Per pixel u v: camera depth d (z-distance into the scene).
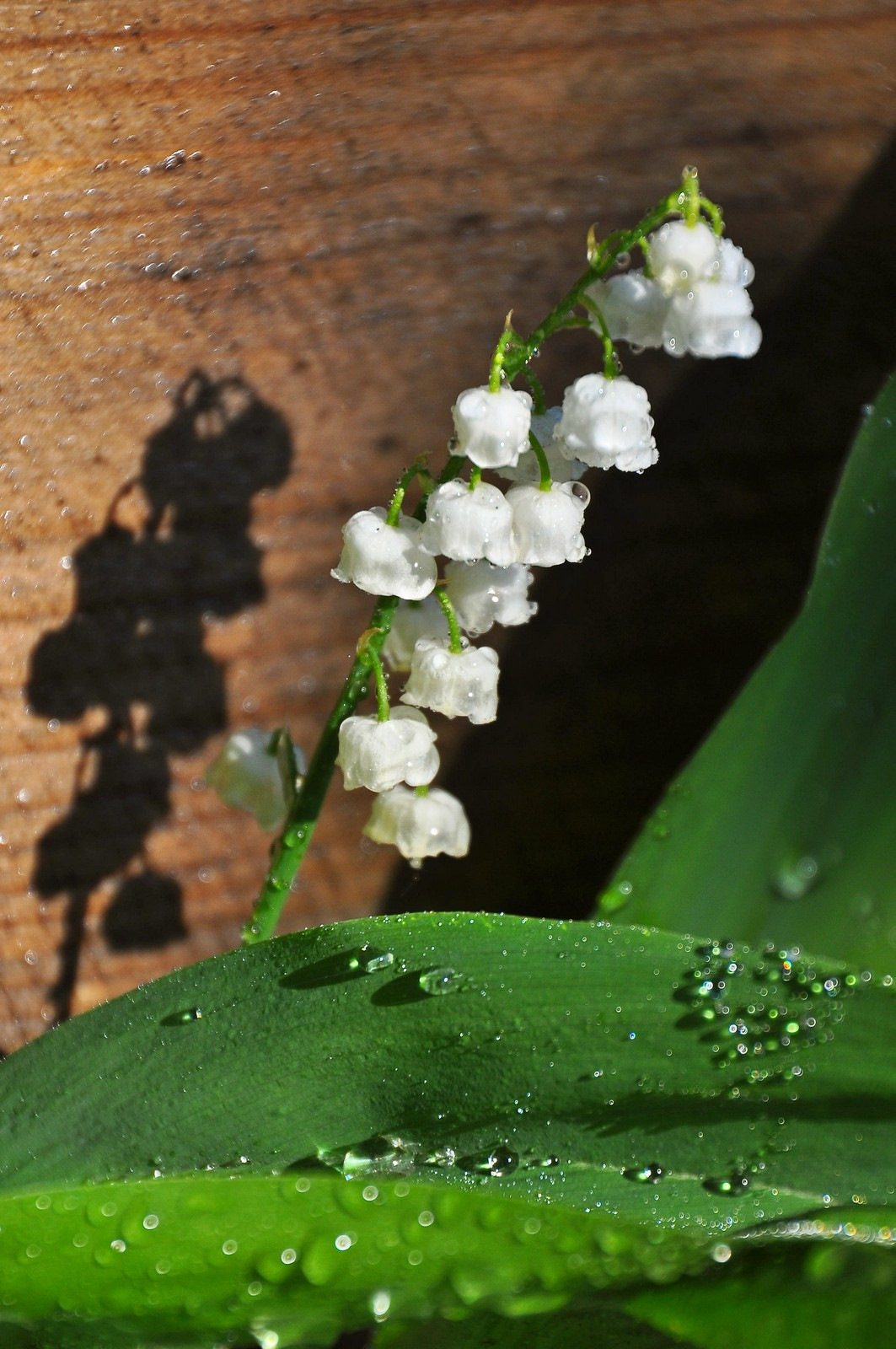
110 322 0.51
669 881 0.49
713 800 0.49
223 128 0.51
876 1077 0.47
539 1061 0.47
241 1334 0.46
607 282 0.46
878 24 0.51
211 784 0.49
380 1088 0.47
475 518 0.46
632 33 0.51
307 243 0.51
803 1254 0.46
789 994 0.47
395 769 0.47
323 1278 0.46
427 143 0.51
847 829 0.49
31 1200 0.46
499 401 0.46
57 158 0.51
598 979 0.47
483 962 0.47
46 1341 0.46
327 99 0.51
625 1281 0.46
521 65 0.51
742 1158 0.47
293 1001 0.47
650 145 0.51
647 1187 0.47
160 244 0.51
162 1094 0.47
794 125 0.51
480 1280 0.46
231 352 0.51
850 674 0.49
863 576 0.49
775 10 0.51
